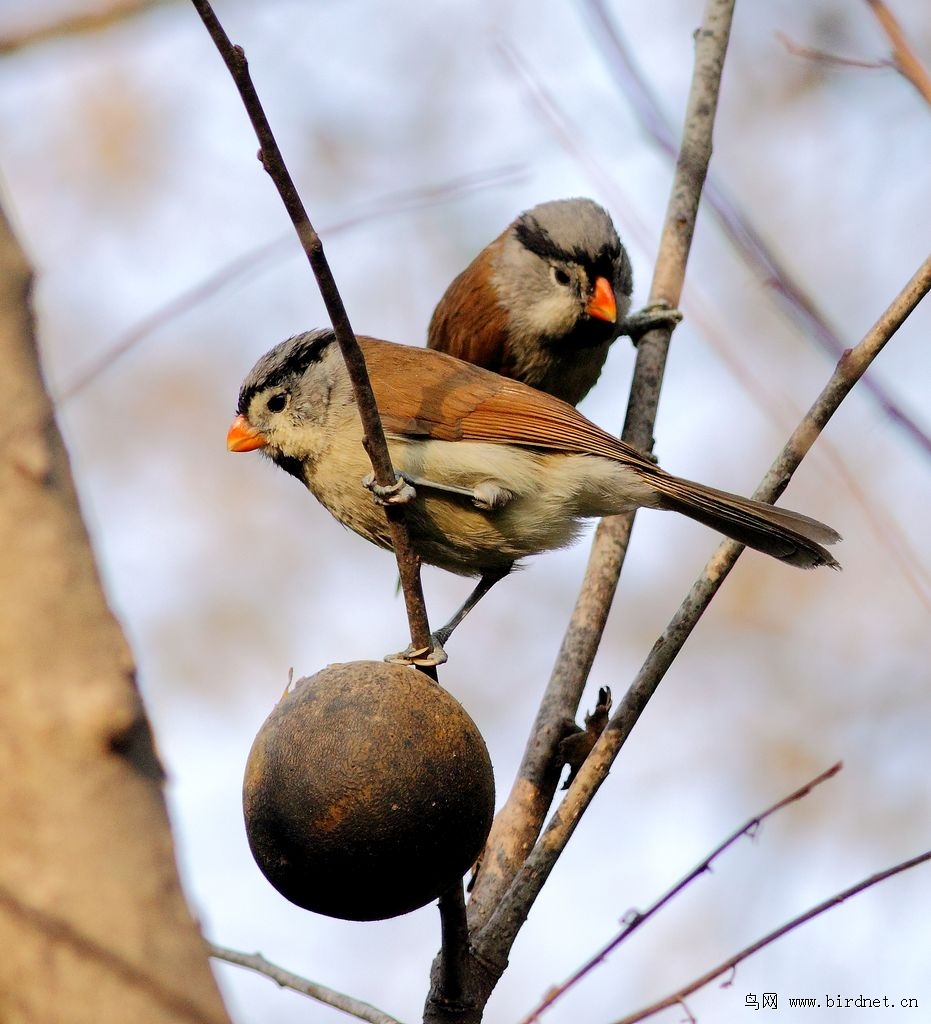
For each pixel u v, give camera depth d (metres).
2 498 3.73
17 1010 3.51
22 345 3.88
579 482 10.07
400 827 6.48
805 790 8.41
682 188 12.39
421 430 10.30
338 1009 8.11
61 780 3.62
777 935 8.05
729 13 12.23
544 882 7.73
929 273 7.55
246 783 6.89
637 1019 8.04
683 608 8.05
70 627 3.72
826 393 7.80
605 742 7.89
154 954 3.60
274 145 6.25
